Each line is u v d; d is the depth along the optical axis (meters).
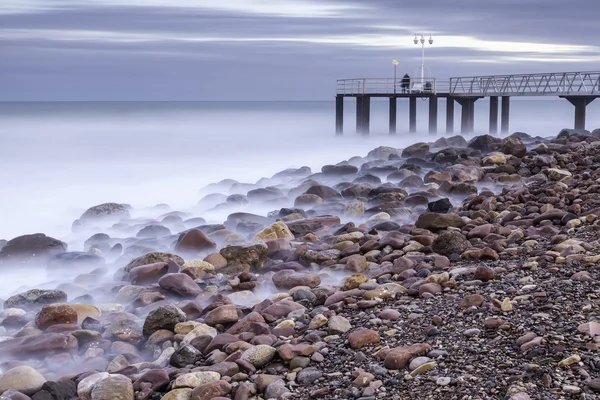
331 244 9.76
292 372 5.17
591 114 97.06
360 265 8.33
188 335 6.28
